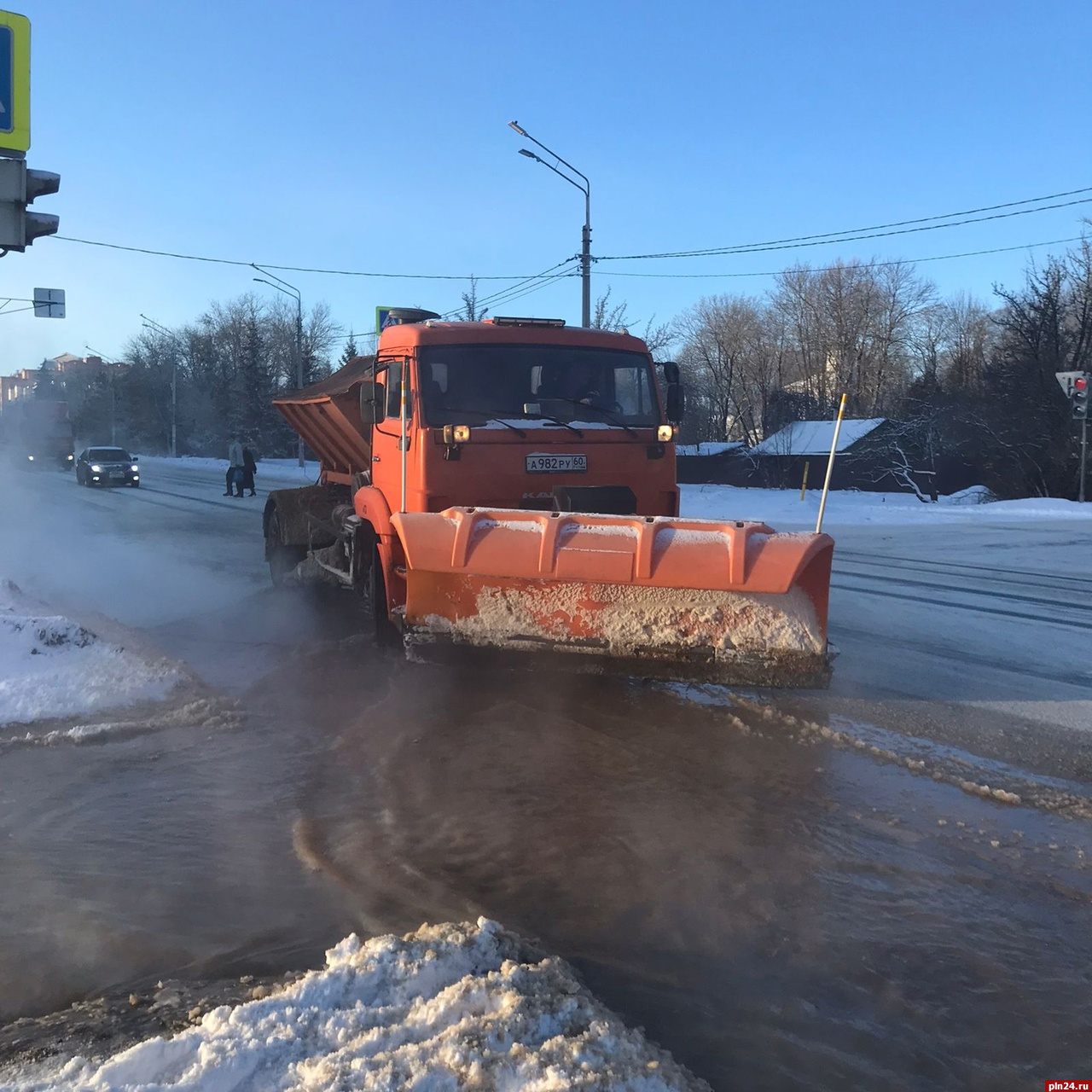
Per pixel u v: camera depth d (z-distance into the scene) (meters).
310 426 10.54
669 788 4.85
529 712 6.09
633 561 5.39
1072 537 18.42
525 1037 2.62
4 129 9.64
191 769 5.08
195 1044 2.63
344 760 5.23
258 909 3.63
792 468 41.03
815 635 5.27
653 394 7.52
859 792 4.82
